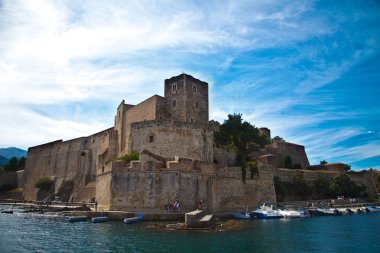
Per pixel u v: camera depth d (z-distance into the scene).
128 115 74.62
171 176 46.47
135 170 46.12
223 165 60.97
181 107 67.50
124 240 29.14
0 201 96.56
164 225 38.03
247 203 57.06
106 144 78.44
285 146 97.12
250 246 27.23
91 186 77.88
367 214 60.47
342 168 93.06
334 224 43.59
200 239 29.72
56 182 94.44
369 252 25.91
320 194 75.06
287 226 40.56
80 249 25.84
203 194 50.28
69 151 95.50
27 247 26.81
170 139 56.00
